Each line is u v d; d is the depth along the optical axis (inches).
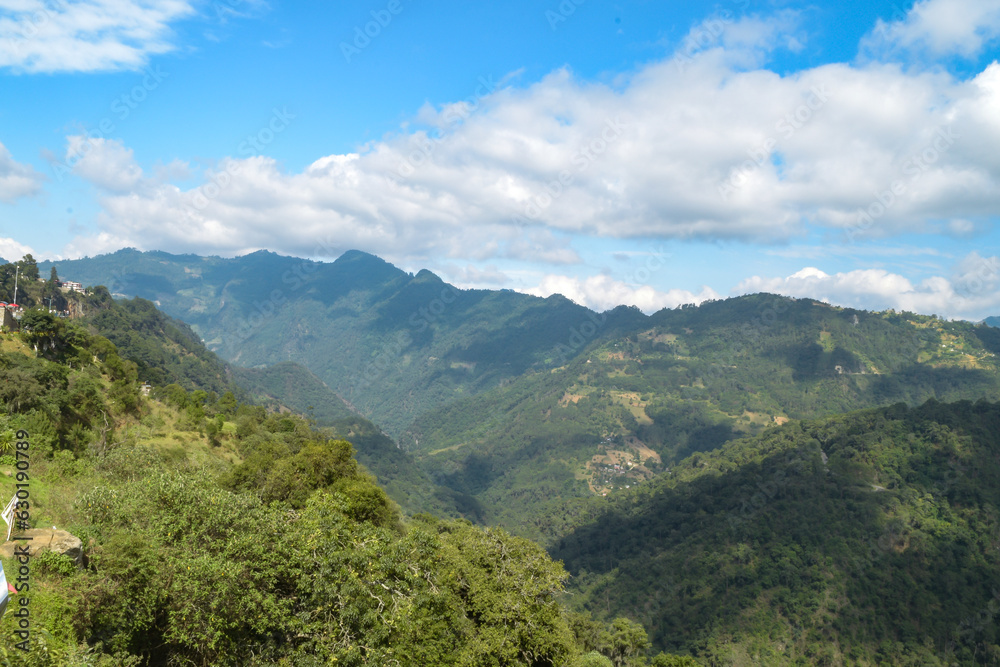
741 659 4291.3
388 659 724.0
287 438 3137.3
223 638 637.9
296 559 735.1
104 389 2581.2
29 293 5438.0
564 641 1043.3
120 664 566.6
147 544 640.4
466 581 1028.5
